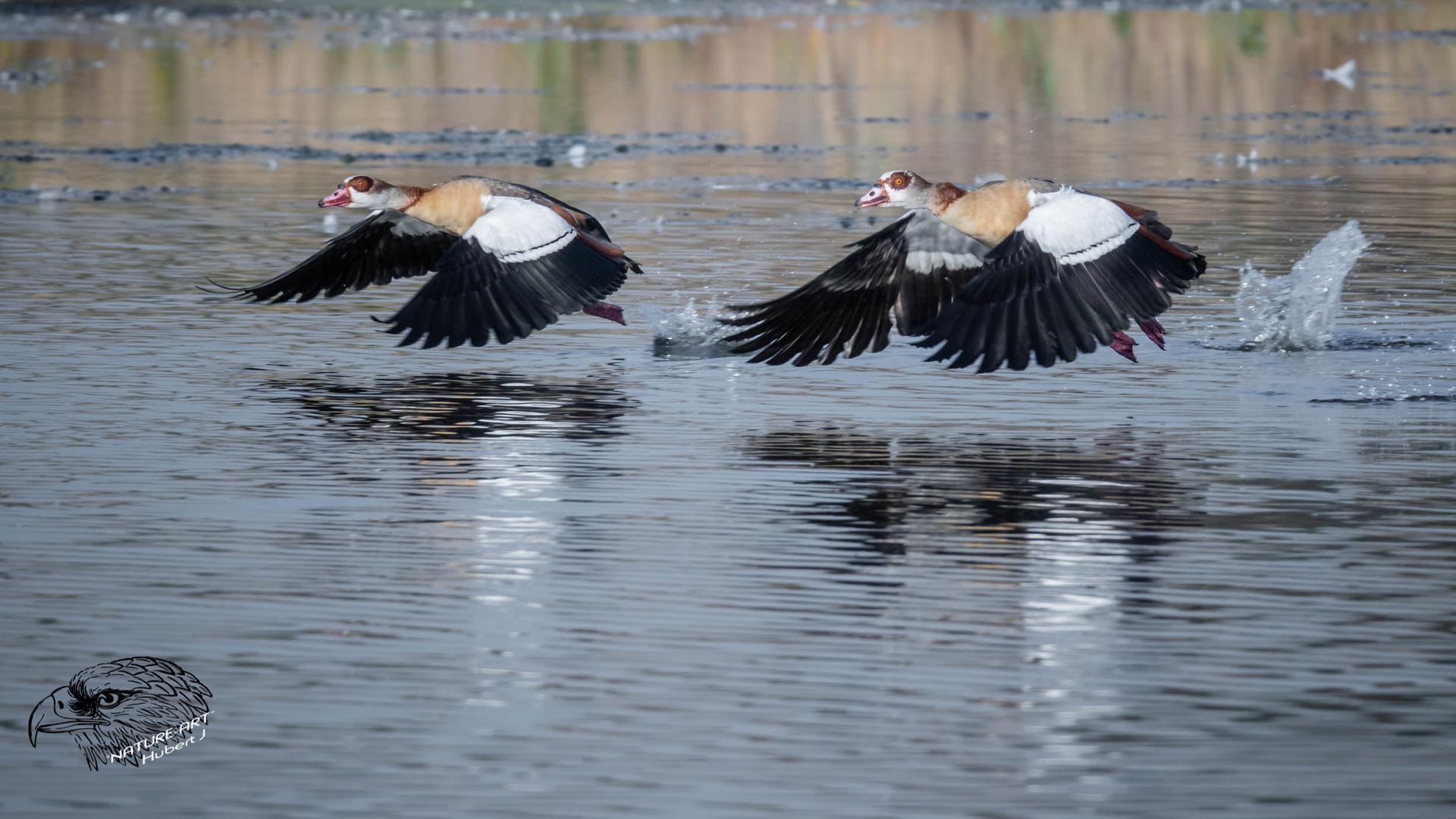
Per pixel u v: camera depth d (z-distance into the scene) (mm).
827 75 49062
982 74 49500
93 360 17656
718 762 8883
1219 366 17562
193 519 12672
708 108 41875
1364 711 9398
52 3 63562
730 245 24172
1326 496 13195
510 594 11180
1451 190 29312
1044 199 12680
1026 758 8898
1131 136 37188
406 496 13242
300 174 31078
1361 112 41625
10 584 11328
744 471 13898
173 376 17047
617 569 11641
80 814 8477
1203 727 9227
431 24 61438
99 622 10703
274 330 19172
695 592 11211
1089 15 65125
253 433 15016
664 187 29906
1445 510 12820
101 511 12844
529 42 56250
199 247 23875
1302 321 18641
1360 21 63562
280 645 10367
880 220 26500
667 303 20266
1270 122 39812
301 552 11969
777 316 13195
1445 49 55531
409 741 9133
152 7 63500
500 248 14273
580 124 38906
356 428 15180
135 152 33719
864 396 16406
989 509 12922
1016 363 11883
